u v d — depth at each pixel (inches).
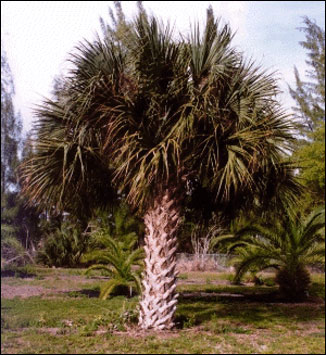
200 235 922.7
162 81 277.6
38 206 338.3
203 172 296.7
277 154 294.7
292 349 241.9
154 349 230.4
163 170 265.7
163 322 281.6
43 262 853.8
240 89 281.1
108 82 273.0
